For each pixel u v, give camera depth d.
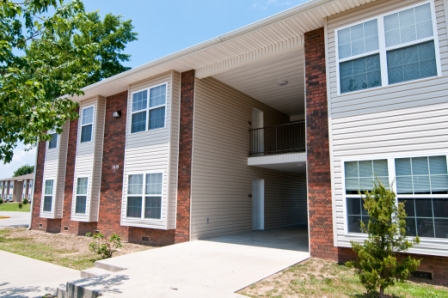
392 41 6.64
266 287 5.29
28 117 5.02
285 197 14.70
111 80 11.61
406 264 4.56
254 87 11.88
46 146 15.41
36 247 10.71
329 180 7.27
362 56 6.95
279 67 10.04
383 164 6.42
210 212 10.34
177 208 9.97
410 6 6.52
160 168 10.24
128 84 11.81
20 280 6.58
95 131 12.92
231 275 5.89
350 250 6.74
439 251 5.63
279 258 7.26
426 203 5.87
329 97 7.27
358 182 6.65
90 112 13.35
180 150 10.24
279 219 14.01
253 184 12.96
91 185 12.57
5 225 18.17
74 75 6.80
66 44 6.07
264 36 8.37
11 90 4.57
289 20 7.61
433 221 5.76
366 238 6.36
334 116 7.14
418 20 6.40
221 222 10.72
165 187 9.98
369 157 6.57
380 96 6.63
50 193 14.57
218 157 10.90
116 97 12.90
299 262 6.88
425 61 6.24
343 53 7.22
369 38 6.92
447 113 5.87
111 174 12.36
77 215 12.84
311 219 7.43
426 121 6.07
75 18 5.91
